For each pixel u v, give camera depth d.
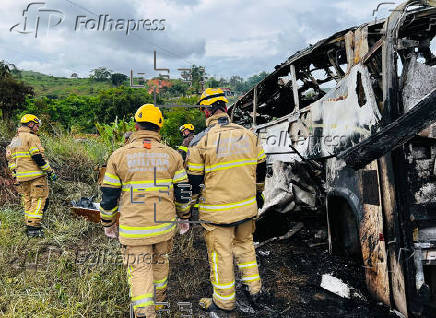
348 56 3.06
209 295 2.85
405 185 2.33
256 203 2.48
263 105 6.11
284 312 2.59
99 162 6.08
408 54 2.43
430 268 2.49
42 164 3.66
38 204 3.74
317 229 4.12
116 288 2.76
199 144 2.38
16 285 2.77
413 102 2.37
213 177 2.33
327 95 3.37
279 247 3.83
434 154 2.38
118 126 8.57
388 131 1.98
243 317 2.54
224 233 2.36
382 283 2.51
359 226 2.74
